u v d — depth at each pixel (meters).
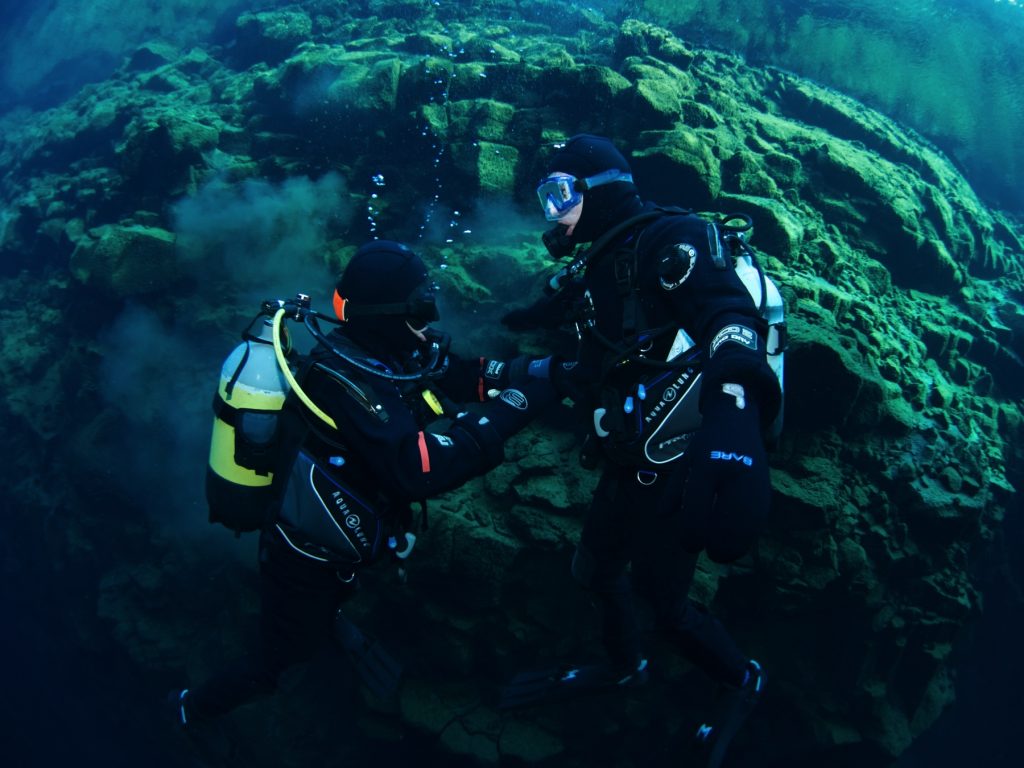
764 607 7.64
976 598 8.09
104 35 17.86
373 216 9.60
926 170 10.87
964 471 7.81
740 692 2.43
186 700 2.56
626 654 2.60
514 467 7.82
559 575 7.84
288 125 10.72
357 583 2.27
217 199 10.13
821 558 7.25
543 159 9.04
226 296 10.09
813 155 9.69
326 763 9.35
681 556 2.30
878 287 9.02
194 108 12.10
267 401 1.97
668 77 9.41
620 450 1.99
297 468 1.95
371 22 12.25
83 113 14.60
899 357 8.09
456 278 8.61
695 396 1.81
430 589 8.24
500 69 9.66
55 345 12.31
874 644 7.84
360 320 2.00
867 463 7.53
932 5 11.92
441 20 12.30
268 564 2.12
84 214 12.23
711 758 2.34
